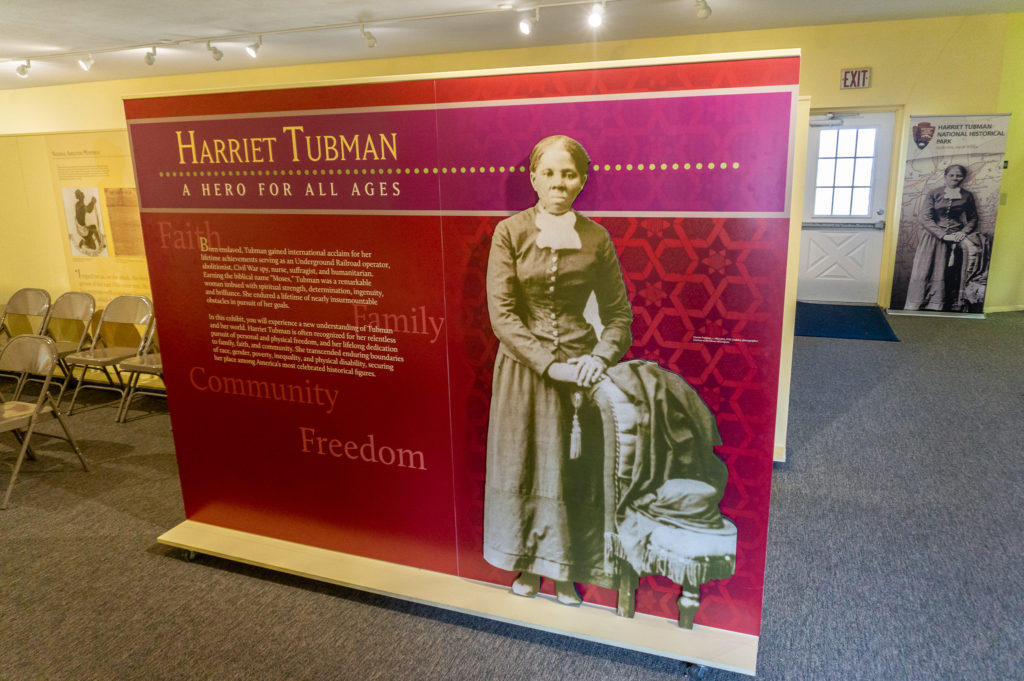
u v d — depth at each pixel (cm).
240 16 573
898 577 282
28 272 528
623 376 225
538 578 254
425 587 263
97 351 488
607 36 687
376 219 244
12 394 551
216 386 292
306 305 264
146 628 259
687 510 228
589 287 221
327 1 528
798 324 703
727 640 230
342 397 269
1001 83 684
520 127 217
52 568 301
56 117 949
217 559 307
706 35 697
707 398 218
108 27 599
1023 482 363
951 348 618
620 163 209
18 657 244
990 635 246
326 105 240
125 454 427
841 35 684
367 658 241
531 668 235
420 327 249
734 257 205
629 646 230
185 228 277
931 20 664
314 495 287
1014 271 756
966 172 696
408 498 269
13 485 361
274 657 242
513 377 239
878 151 736
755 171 197
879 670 230
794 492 357
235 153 259
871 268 773
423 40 687
